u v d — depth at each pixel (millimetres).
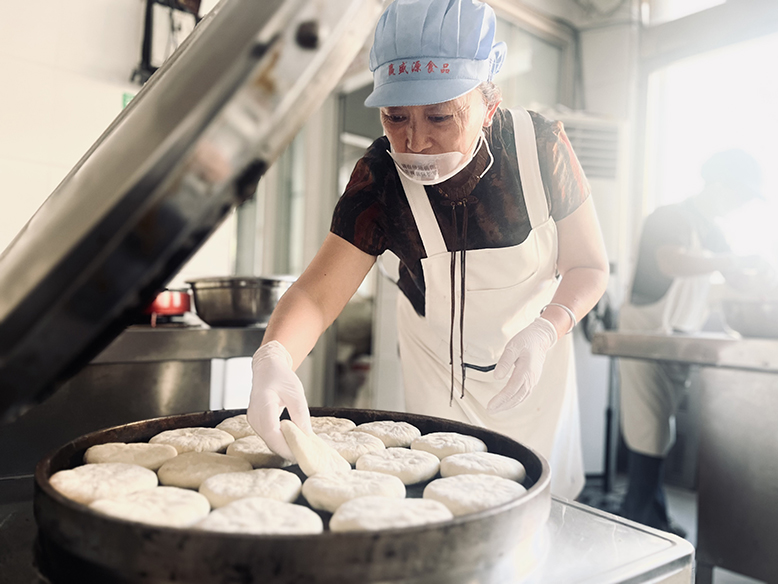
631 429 2781
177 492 733
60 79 1994
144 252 469
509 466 861
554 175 1197
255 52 451
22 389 477
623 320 2906
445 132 1024
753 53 3424
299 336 1087
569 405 1475
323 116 4000
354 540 517
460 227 1235
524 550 642
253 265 4430
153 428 1019
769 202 2510
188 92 482
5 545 725
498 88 1115
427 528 534
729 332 2260
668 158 3891
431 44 967
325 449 876
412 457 915
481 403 1373
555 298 1207
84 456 890
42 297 461
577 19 3969
